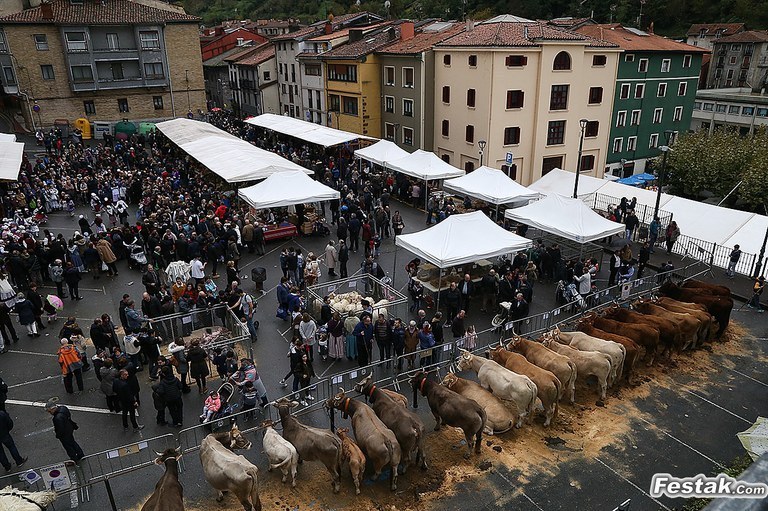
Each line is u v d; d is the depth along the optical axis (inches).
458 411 476.7
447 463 476.4
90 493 438.3
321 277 847.1
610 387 585.0
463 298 732.0
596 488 448.5
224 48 3351.4
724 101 2480.3
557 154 1605.6
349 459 429.4
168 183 1206.3
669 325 618.2
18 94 1953.7
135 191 1210.6
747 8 3240.7
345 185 1209.4
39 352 641.6
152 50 2126.0
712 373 612.7
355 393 575.2
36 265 803.4
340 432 451.8
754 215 978.1
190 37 2203.5
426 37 1827.0
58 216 1154.0
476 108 1523.1
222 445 441.4
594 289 751.7
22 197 1122.7
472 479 458.0
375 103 1934.1
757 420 532.7
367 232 905.5
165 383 492.7
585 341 591.2
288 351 644.7
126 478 455.8
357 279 751.1
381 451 428.5
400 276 858.8
